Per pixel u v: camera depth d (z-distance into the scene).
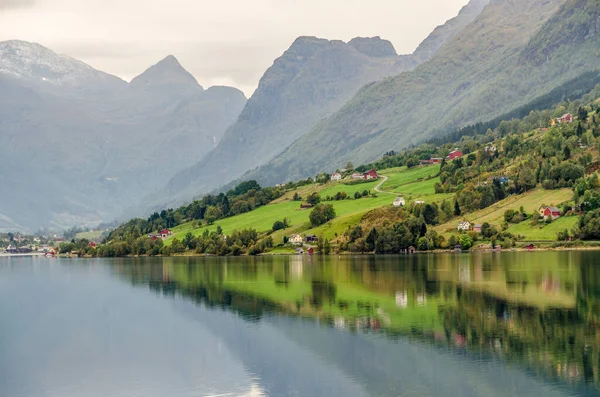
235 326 162.62
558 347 131.62
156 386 121.31
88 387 122.00
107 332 164.88
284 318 168.88
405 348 135.12
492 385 112.88
